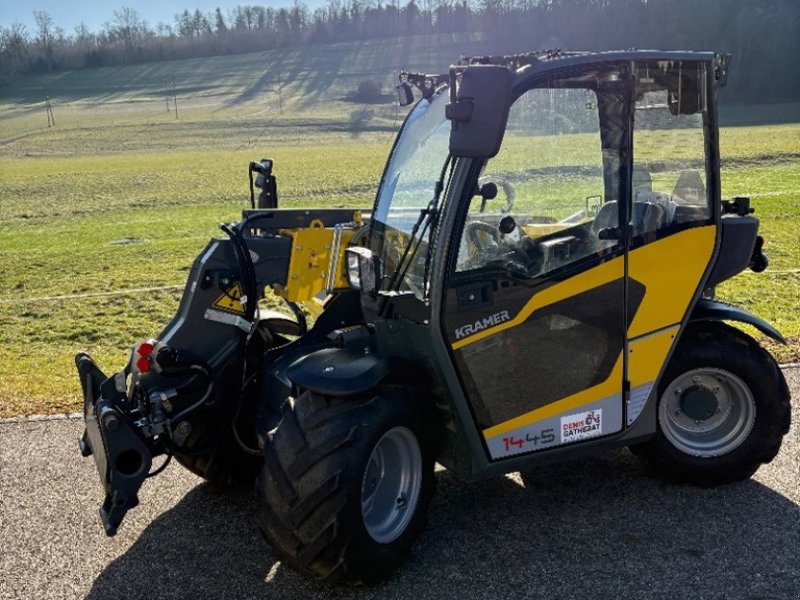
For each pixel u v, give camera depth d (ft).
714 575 12.50
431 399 13.26
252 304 14.35
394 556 12.59
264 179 17.03
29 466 17.83
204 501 15.92
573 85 13.19
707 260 14.28
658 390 14.75
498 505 14.97
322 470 11.69
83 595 12.87
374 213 14.67
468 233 12.47
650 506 14.69
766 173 84.43
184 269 46.57
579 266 13.33
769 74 249.75
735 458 15.06
